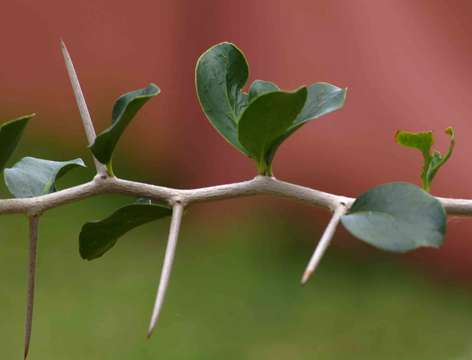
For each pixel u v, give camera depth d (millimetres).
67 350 1228
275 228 1712
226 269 1550
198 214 1745
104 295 1380
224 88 453
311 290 1499
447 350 1328
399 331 1374
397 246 403
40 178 469
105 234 449
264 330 1353
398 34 1788
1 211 428
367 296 1494
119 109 447
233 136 448
